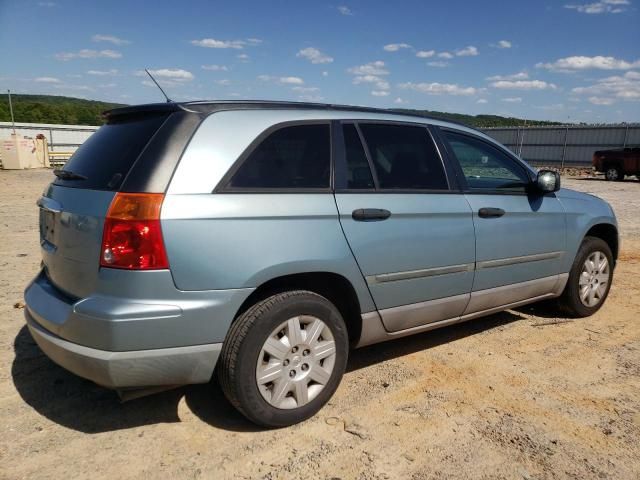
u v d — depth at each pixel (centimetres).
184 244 268
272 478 265
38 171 2409
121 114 322
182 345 272
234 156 291
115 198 267
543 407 339
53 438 294
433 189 378
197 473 267
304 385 312
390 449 291
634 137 3709
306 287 329
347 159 337
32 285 327
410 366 398
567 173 3372
